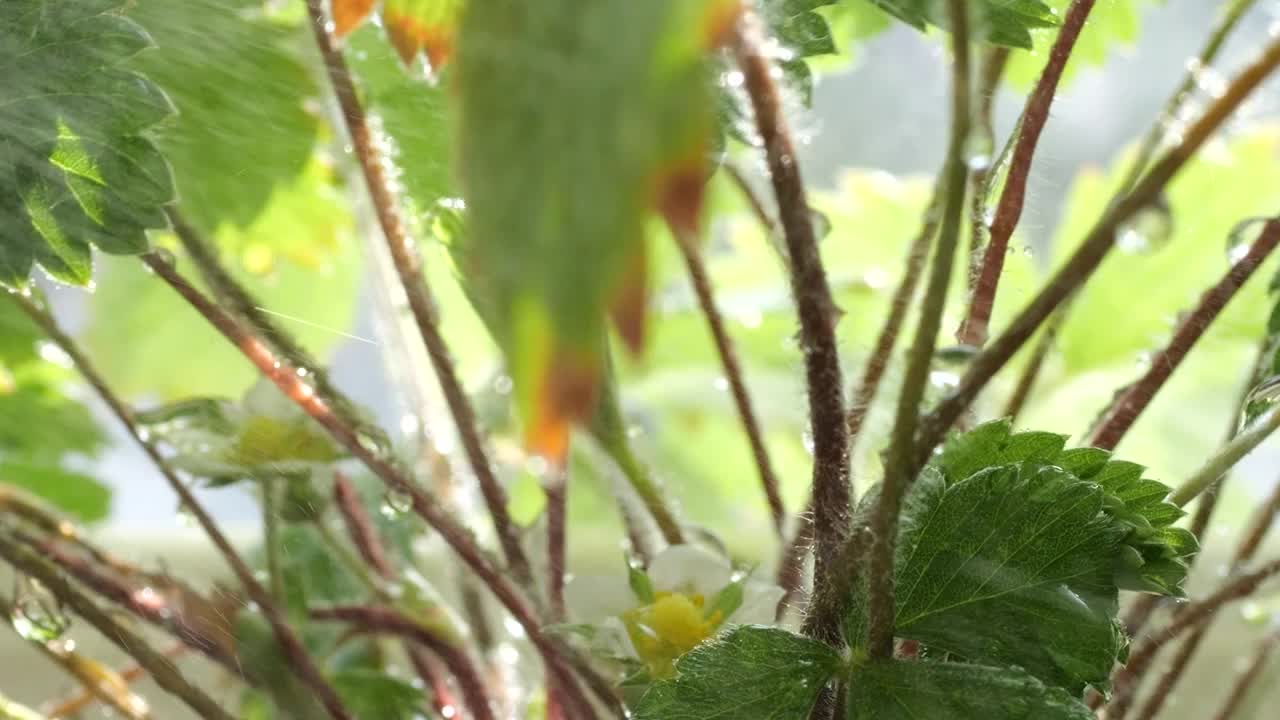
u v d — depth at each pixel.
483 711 0.39
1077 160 0.36
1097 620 0.33
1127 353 0.41
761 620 0.35
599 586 0.37
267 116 0.34
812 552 0.34
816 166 0.35
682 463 0.44
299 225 0.38
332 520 0.39
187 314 0.37
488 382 0.37
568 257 0.21
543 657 0.36
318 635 0.39
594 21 0.22
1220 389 0.41
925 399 0.32
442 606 0.40
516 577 0.37
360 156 0.35
